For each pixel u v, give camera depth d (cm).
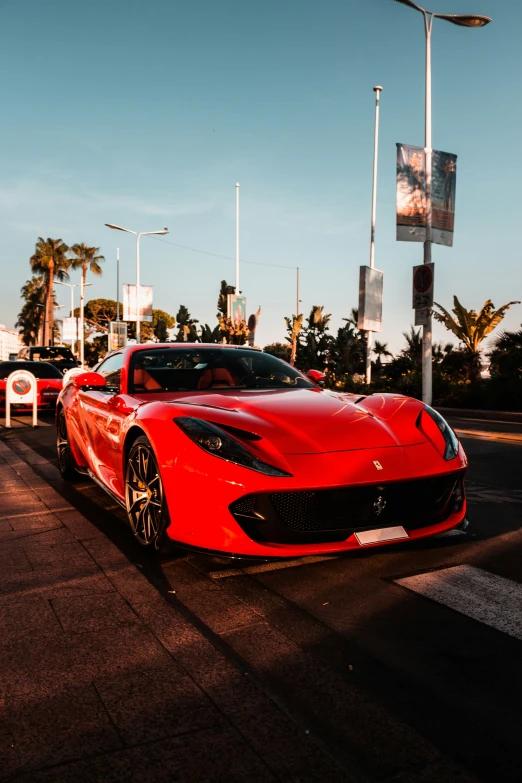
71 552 345
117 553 343
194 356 443
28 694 198
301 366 2850
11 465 655
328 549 280
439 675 209
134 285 3816
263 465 281
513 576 300
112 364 479
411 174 1380
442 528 307
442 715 185
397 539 291
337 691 199
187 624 250
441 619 253
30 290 8725
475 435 920
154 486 327
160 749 169
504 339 1539
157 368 424
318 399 355
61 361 1841
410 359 1958
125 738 175
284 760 164
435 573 304
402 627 246
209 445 291
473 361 1686
